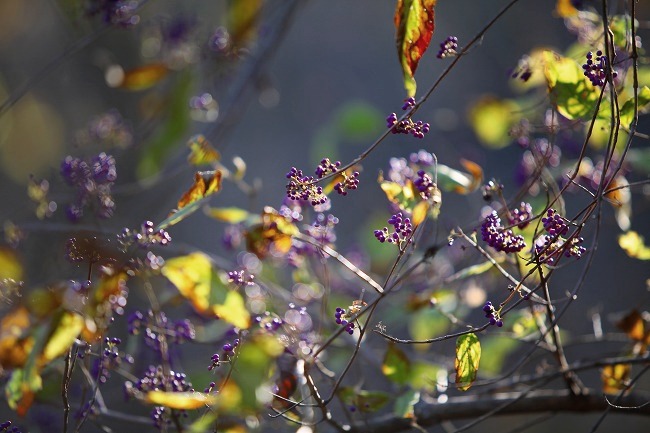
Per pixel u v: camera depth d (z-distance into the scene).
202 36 1.37
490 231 1.09
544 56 1.13
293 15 1.46
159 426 1.15
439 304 1.27
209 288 1.14
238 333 1.15
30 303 1.11
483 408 1.21
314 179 1.11
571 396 1.21
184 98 1.35
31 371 1.09
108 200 1.21
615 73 1.11
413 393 1.18
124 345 1.37
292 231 1.16
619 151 1.24
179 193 1.76
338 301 1.28
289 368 1.19
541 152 1.22
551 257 1.10
